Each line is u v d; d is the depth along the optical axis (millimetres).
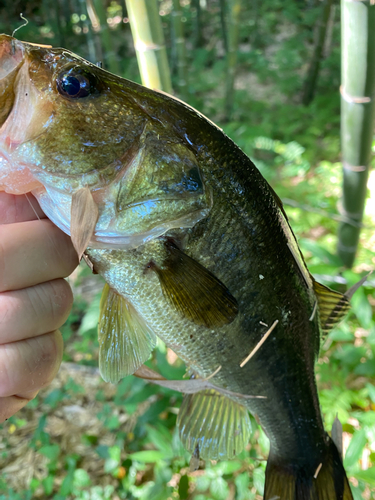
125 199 143
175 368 365
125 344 171
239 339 175
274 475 220
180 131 149
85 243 131
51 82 134
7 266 134
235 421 210
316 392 211
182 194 147
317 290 205
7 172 135
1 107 130
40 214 148
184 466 350
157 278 157
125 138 141
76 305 542
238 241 161
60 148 135
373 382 400
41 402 458
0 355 137
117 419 410
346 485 212
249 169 163
